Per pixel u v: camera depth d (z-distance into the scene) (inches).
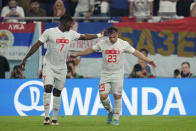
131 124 1169.4
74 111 1535.4
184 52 1699.1
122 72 1138.7
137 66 1684.3
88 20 1852.9
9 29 1729.8
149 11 1927.9
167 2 1919.3
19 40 1729.8
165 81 1546.5
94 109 1535.4
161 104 1533.0
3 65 1724.9
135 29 1699.1
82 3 1985.7
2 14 1952.5
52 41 1112.2
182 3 1929.1
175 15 1924.2
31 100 1567.4
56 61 1123.9
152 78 1549.0
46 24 1728.6
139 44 1700.3
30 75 1716.3
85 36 1167.0
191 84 1542.8
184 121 1267.2
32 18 1768.0
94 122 1243.8
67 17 1111.6
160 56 1697.8
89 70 1715.1
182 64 1688.0
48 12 2180.1
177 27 1694.1
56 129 1007.0
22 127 1068.5
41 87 1568.7
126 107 1525.6
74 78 1653.5
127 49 1128.8
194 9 1923.0
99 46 1129.4
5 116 1512.1
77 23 1713.8
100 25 1711.4
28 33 1729.8
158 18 1807.3
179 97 1537.9
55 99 1150.3
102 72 1138.7
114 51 1113.4
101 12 1941.4
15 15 1925.4
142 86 1542.8
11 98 1572.3
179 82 1545.3
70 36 1129.4
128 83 1545.3
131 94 1535.4
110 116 1190.9
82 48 1700.3
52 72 1124.5
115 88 1128.8
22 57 1726.1
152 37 1697.8
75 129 1007.0
